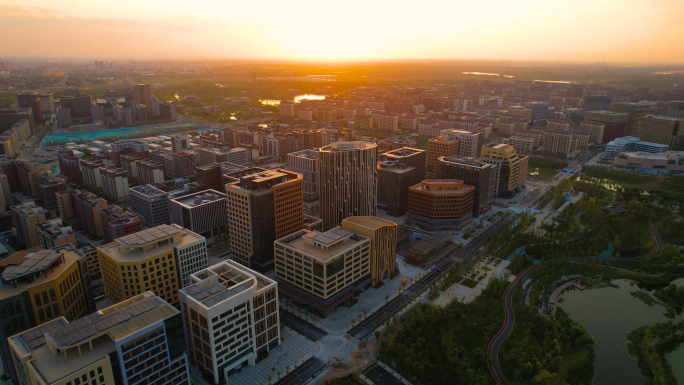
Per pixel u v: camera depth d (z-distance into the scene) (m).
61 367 170.25
